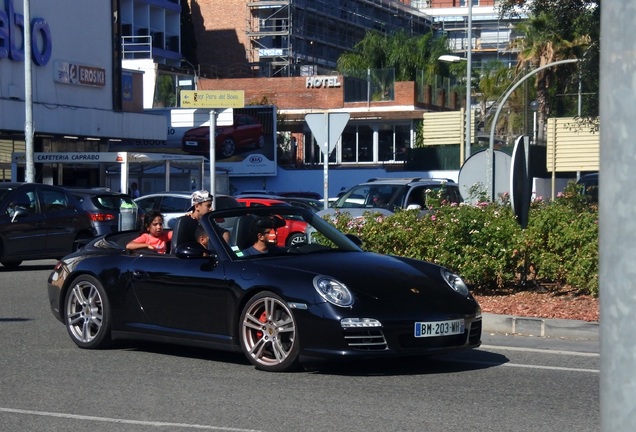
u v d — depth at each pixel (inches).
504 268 518.9
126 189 1289.4
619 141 82.7
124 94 1701.5
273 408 285.7
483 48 4151.1
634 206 81.9
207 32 3255.4
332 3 3437.5
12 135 1455.5
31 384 324.8
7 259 764.6
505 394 306.3
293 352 331.9
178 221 381.7
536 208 599.8
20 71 1424.7
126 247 408.2
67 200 821.9
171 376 338.0
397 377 335.3
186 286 362.0
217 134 2091.5
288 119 2493.8
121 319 384.2
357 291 329.4
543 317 459.8
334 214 644.7
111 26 1651.1
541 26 1314.0
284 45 3201.3
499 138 2150.6
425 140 1802.4
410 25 3991.1
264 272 344.2
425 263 372.2
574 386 320.2
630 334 81.7
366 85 2532.0
